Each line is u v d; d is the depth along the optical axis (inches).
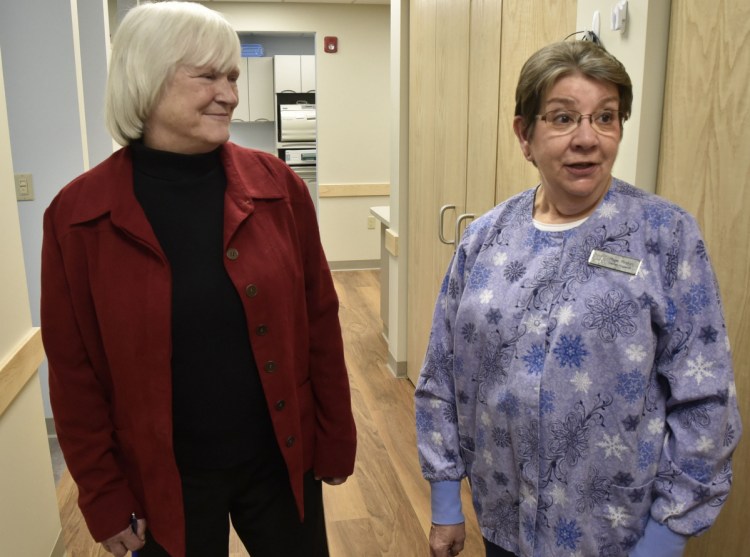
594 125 39.4
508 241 45.5
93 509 49.6
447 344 50.4
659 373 40.6
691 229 39.4
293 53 298.8
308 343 55.6
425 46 127.1
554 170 40.5
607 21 64.7
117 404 49.2
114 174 47.2
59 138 120.1
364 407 139.6
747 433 55.1
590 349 40.2
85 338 48.4
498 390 44.4
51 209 47.6
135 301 46.3
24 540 74.4
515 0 85.9
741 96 52.1
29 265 123.1
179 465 50.6
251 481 53.7
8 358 72.9
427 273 132.0
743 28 51.5
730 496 57.4
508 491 45.9
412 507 102.8
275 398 50.6
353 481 110.5
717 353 38.5
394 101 148.6
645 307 39.3
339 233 269.0
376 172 264.8
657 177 62.3
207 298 47.3
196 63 44.3
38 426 82.4
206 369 48.4
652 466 40.7
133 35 44.4
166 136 46.8
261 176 50.6
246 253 48.2
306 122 279.4
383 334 187.8
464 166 108.0
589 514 41.8
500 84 91.9
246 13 245.6
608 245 40.7
